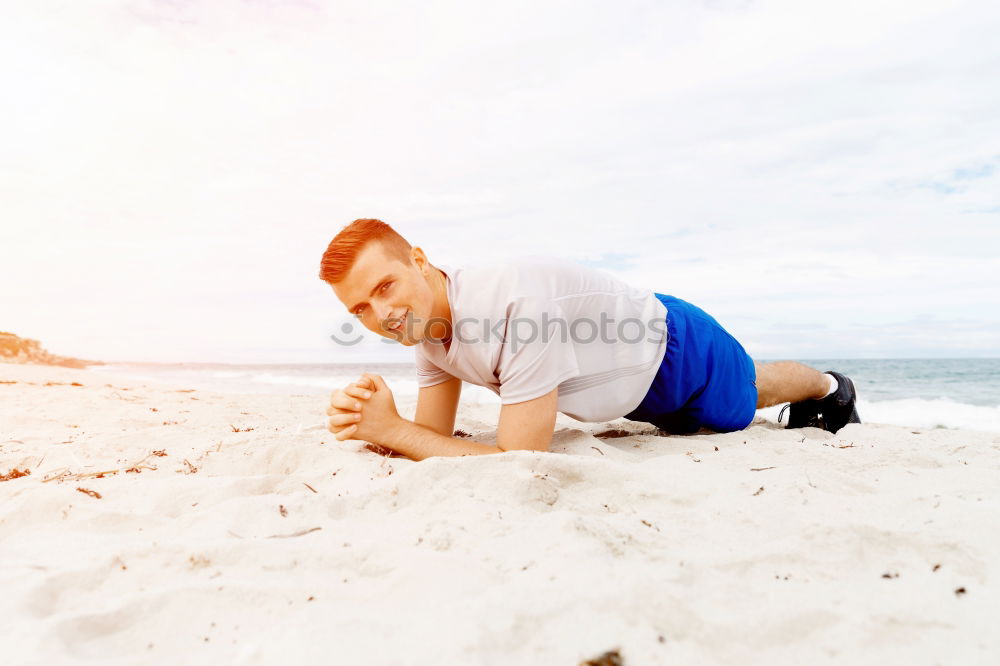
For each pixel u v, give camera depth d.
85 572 1.46
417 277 2.23
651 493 1.96
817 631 1.17
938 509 1.73
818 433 3.14
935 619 1.18
